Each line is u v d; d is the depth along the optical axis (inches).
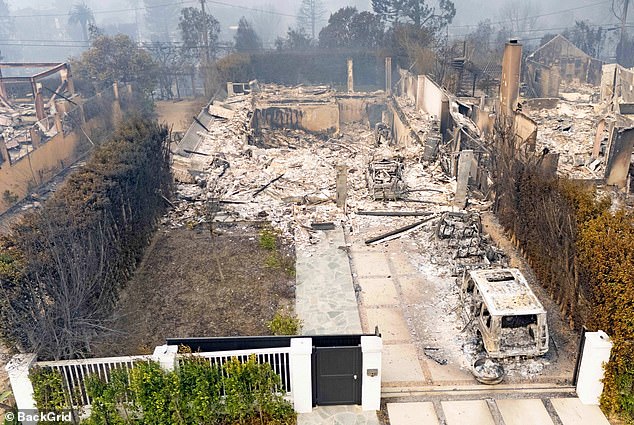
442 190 909.2
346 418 441.4
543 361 501.4
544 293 615.2
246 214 850.1
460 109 1258.6
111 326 558.6
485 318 502.9
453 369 497.0
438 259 687.7
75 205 578.9
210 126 1470.2
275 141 1615.4
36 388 415.2
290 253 725.3
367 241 739.4
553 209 572.7
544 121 1227.2
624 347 424.2
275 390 442.3
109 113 1601.9
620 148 850.8
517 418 438.3
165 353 425.1
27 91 1955.0
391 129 1688.0
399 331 553.3
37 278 452.4
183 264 706.8
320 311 592.1
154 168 826.8
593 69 1914.4
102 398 412.8
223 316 592.1
